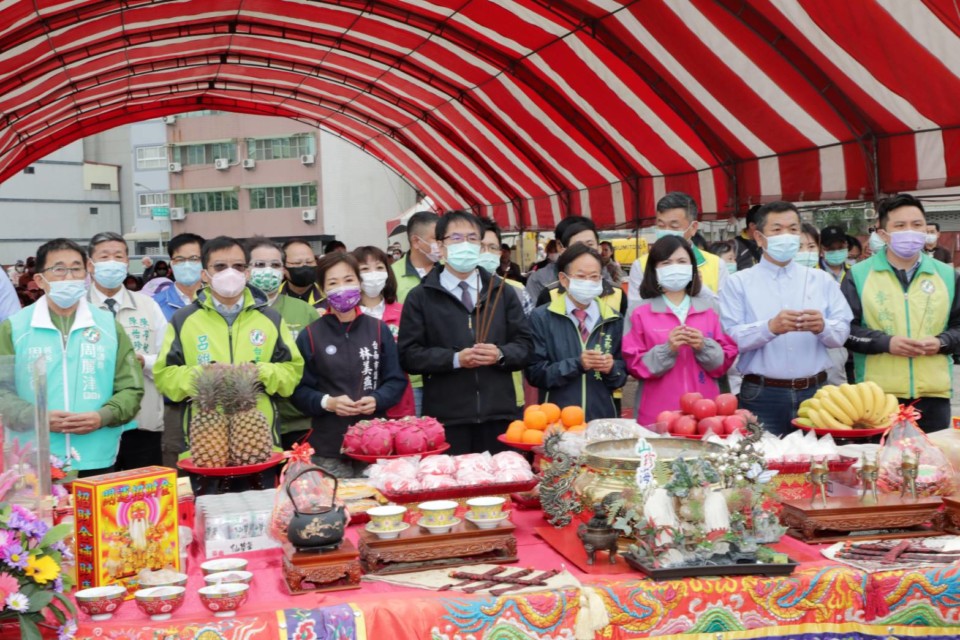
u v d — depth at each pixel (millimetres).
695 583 2283
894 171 8352
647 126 11820
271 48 15516
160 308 5449
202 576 2451
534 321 4617
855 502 2707
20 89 13500
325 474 2408
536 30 11266
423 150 20234
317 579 2270
